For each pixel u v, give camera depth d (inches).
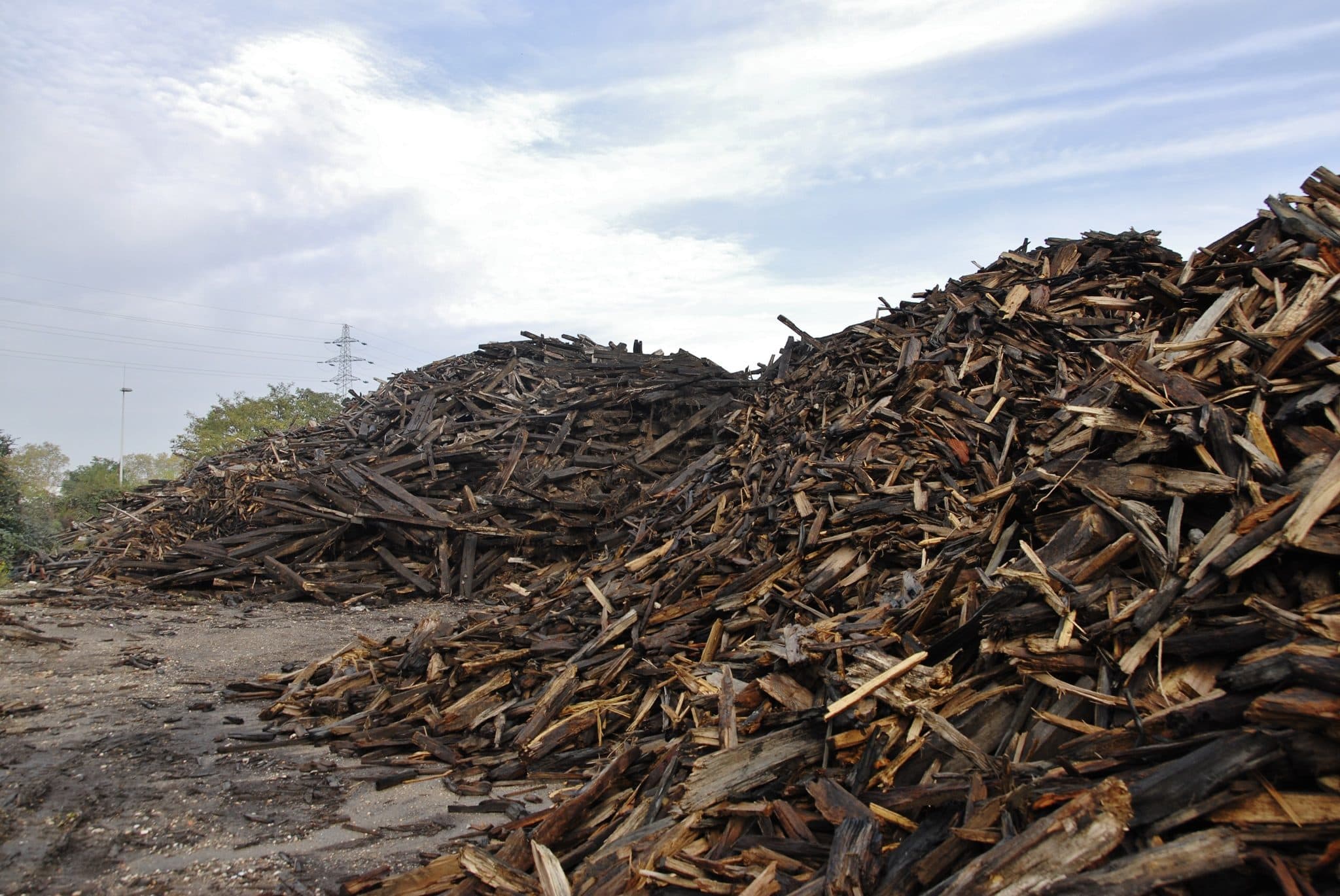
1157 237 380.5
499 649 286.5
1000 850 103.5
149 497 781.3
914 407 313.4
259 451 825.5
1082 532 168.6
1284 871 92.7
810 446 356.2
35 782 203.9
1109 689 135.8
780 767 157.5
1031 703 146.6
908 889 114.4
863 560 236.1
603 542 591.8
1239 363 184.5
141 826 183.8
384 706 275.6
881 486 276.8
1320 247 210.2
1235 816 101.3
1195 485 159.5
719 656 226.4
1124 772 115.8
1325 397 159.6
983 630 162.6
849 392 389.4
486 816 192.4
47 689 301.9
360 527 602.9
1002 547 190.5
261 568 564.4
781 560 252.1
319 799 204.2
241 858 169.5
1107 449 186.1
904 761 146.6
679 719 207.6
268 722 273.9
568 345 924.6
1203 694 126.3
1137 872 96.8
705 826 150.7
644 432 731.4
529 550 611.2
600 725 226.4
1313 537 132.8
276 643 411.5
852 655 174.6
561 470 669.9
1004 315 353.7
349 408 935.7
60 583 587.2
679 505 419.2
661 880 136.1
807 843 135.3
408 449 704.4
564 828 164.9
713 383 743.1
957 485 255.3
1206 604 136.9
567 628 291.7
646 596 290.8
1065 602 153.3
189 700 299.1
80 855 168.6
